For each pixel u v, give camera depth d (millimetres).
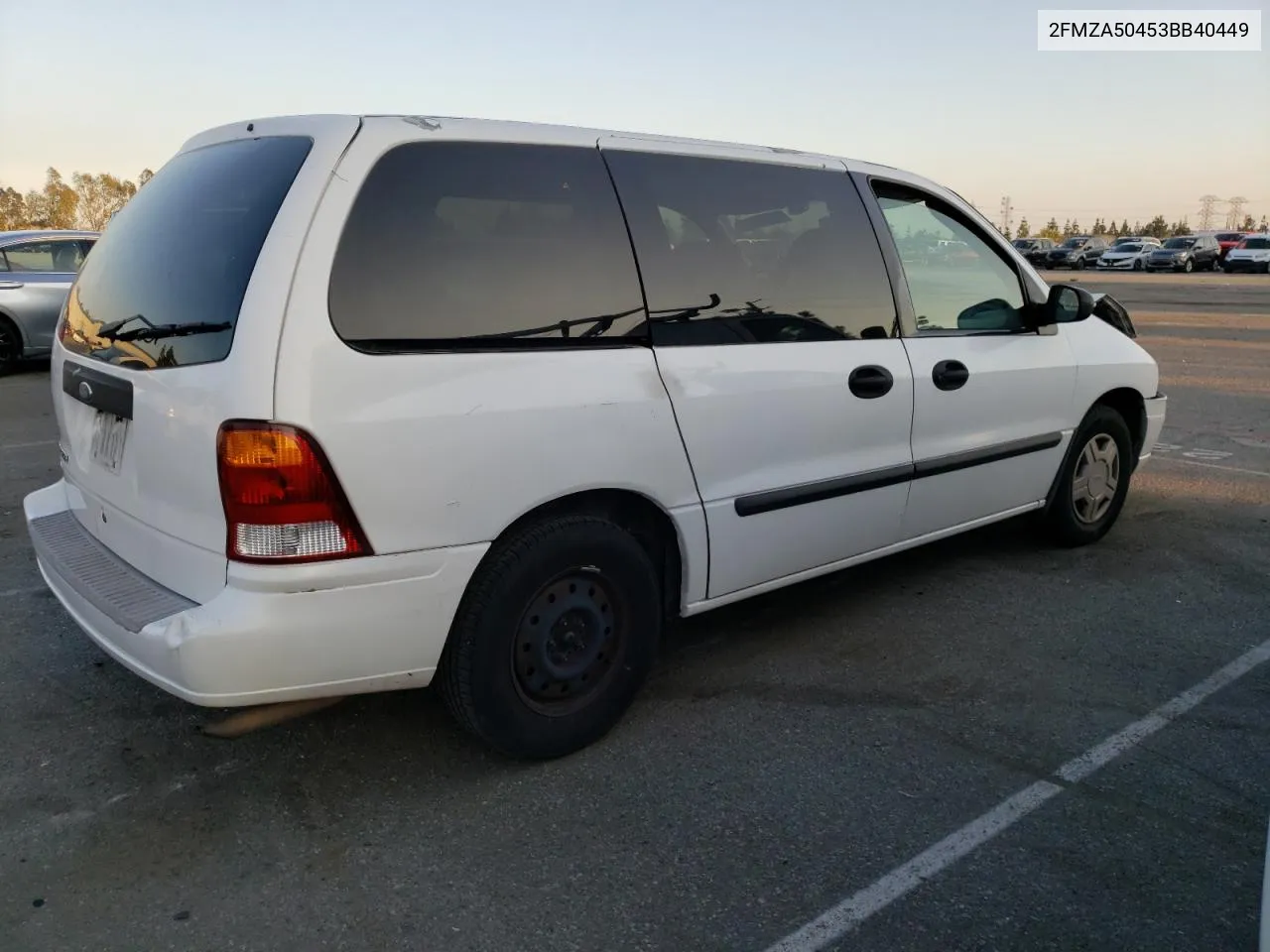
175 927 2355
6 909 2402
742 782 2984
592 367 2922
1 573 4613
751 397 3305
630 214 3113
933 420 3982
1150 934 2369
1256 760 3141
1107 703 3502
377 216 2613
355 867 2580
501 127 2932
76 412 3178
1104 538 5336
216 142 3092
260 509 2408
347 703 3443
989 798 2914
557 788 2947
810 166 3715
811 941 2332
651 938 2336
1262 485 6512
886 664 3795
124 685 3541
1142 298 25172
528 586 2854
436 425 2586
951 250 4184
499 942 2320
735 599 3477
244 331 2428
